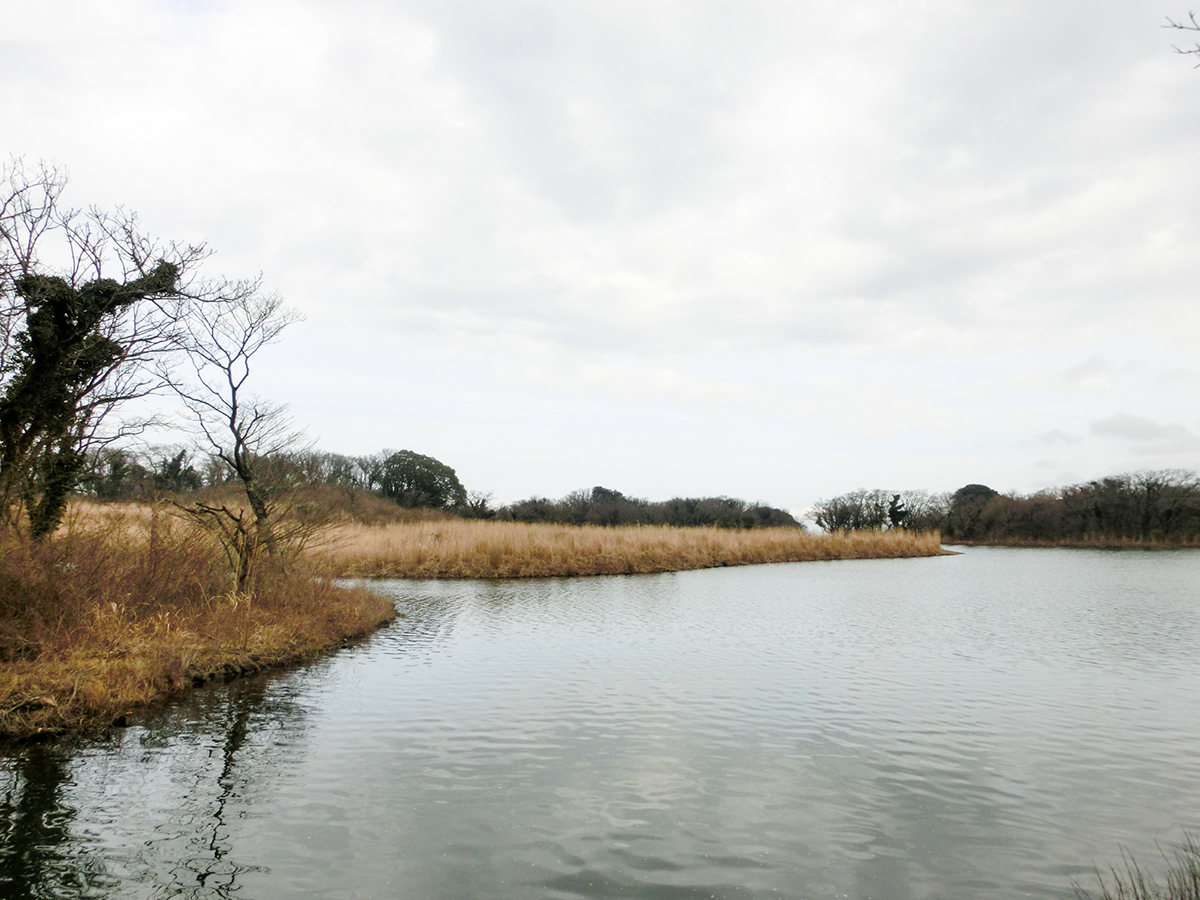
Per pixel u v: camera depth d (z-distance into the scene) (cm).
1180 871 607
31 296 1266
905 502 10394
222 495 1942
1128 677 1330
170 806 722
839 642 1670
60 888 565
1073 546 8012
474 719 1032
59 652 1090
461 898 555
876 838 672
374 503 5900
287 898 554
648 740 948
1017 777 833
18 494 1278
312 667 1358
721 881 588
